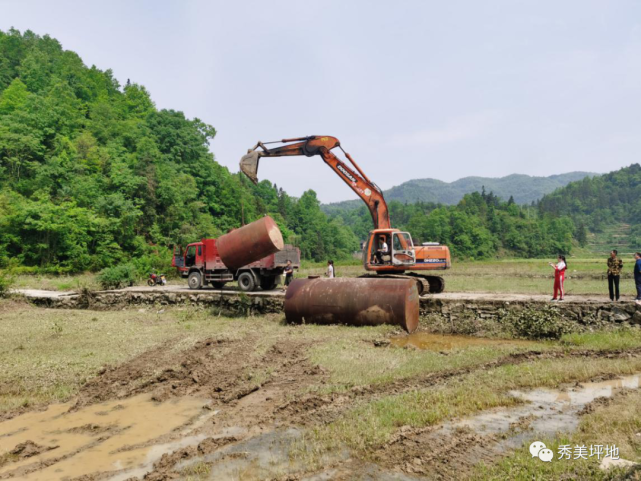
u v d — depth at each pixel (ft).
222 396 26.76
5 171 155.63
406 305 43.50
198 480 16.89
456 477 16.19
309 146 59.31
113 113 237.45
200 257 73.51
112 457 19.63
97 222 132.05
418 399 23.90
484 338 43.21
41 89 230.07
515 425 20.75
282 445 19.65
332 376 28.96
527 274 112.57
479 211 567.59
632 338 37.55
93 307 68.95
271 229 53.01
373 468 17.19
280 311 56.95
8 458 19.85
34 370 31.89
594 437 18.71
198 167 229.86
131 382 29.94
